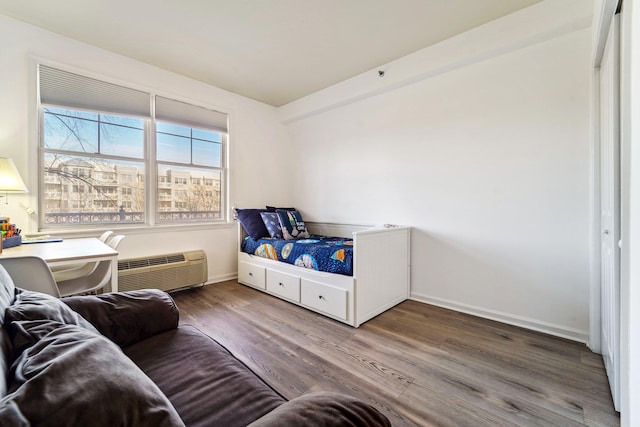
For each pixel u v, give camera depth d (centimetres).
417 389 150
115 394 52
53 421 44
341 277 232
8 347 66
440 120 268
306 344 197
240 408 78
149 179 304
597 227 186
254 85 346
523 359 178
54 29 237
